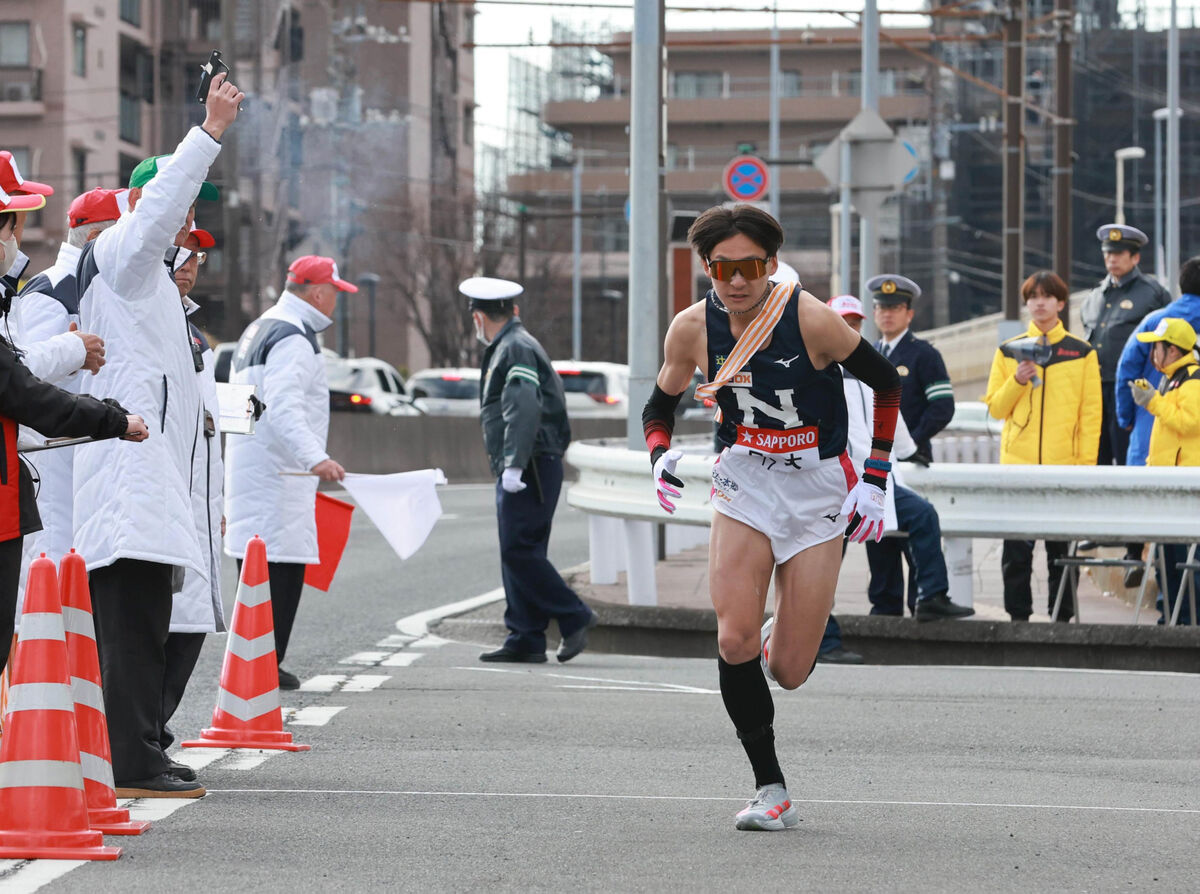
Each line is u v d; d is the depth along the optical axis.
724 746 19.53
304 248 174.12
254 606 19.41
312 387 23.91
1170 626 26.50
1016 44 77.50
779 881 13.02
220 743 19.11
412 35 188.12
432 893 12.63
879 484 14.92
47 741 13.72
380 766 18.11
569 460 32.53
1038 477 26.78
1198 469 26.38
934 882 13.02
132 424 14.02
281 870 13.30
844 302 27.67
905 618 27.20
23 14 153.12
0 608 13.66
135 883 12.83
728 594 14.80
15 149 153.50
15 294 14.83
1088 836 14.73
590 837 14.57
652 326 39.00
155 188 15.82
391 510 23.64
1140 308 34.91
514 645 27.12
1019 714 21.77
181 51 164.00
